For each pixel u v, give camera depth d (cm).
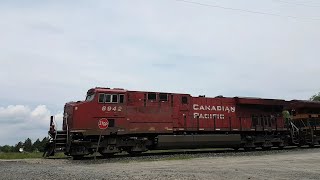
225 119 2569
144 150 2206
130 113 2194
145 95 2272
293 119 3136
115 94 2164
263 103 2736
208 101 2530
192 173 1186
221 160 1812
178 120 2366
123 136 2180
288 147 2992
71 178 1021
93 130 2059
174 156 2078
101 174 1136
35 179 1005
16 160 1945
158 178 1023
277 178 1055
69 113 2092
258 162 1666
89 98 2139
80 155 2039
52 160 1902
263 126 2728
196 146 2362
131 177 1046
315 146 3105
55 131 2014
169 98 2362
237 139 2527
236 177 1076
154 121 2266
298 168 1370
